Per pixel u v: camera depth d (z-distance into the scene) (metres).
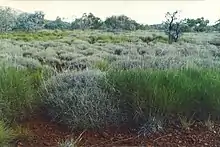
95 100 5.21
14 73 5.66
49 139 4.73
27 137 4.67
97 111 5.13
